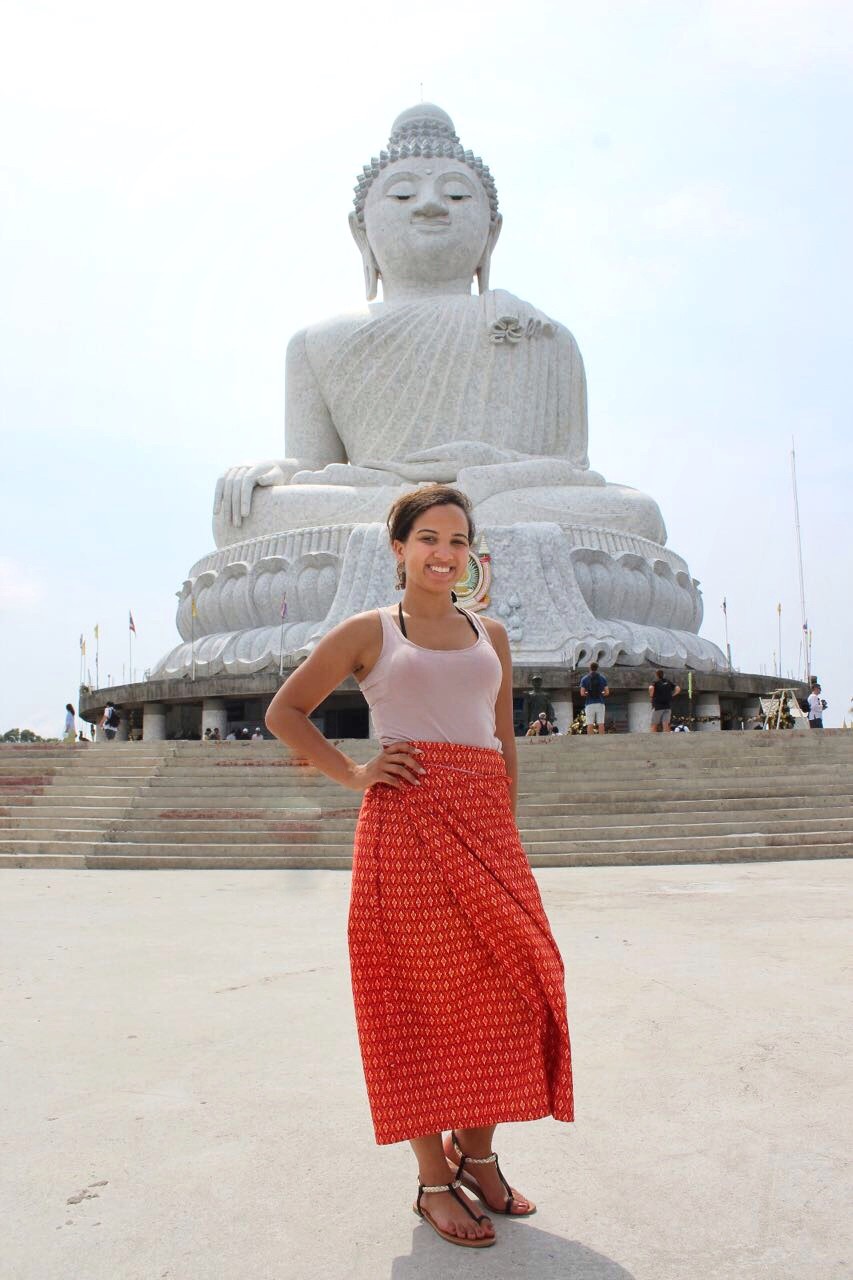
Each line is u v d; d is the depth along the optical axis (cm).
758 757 1714
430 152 3409
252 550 2995
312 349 3356
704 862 1314
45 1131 398
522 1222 323
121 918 907
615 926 824
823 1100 419
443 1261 300
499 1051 332
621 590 2928
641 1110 412
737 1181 346
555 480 3094
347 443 3341
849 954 703
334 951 744
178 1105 425
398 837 340
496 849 341
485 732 356
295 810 1484
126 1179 355
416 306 3297
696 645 3012
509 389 3241
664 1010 560
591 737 1806
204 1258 302
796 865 1267
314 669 350
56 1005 589
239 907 973
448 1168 331
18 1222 324
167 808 1538
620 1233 315
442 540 353
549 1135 390
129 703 2952
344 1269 296
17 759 1855
